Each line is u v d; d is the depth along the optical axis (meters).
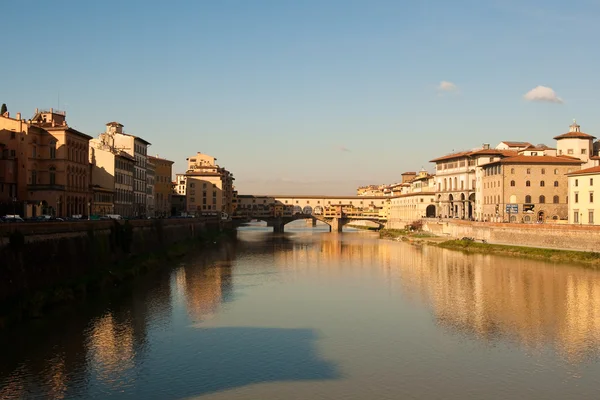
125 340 59.28
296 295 85.25
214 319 69.31
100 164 151.62
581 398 45.03
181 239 159.25
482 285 91.88
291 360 53.84
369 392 46.16
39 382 47.47
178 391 46.22
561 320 67.88
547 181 164.12
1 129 112.75
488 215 175.88
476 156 198.75
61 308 70.50
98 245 91.88
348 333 63.28
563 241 128.12
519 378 49.12
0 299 61.97
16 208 108.44
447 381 48.53
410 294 85.56
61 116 133.75
